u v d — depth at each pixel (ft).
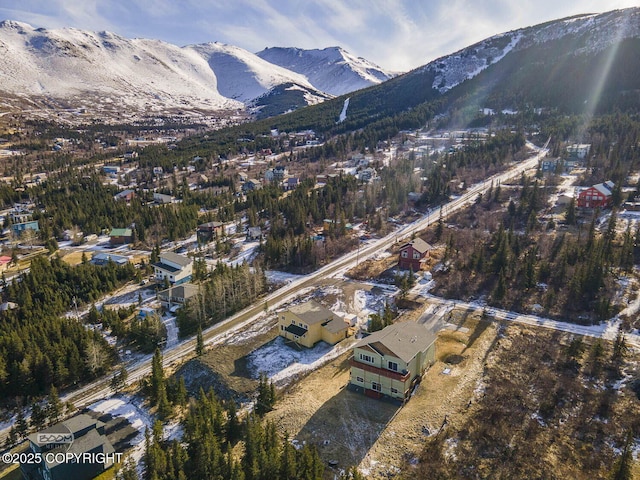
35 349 204.33
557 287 244.22
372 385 173.47
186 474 136.26
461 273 272.92
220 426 155.02
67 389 200.75
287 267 316.19
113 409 182.80
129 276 310.04
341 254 331.36
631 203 340.59
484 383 174.09
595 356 181.27
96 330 229.25
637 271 248.73
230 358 206.59
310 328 213.05
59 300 265.54
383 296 261.44
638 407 154.40
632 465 129.90
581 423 148.87
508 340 203.92
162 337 232.53
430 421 155.43
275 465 130.52
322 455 144.97
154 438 153.69
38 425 175.42
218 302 256.32
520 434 145.69
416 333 183.21
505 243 269.23
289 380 189.98
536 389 168.14
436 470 134.00
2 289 285.43
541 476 128.98
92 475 147.54
